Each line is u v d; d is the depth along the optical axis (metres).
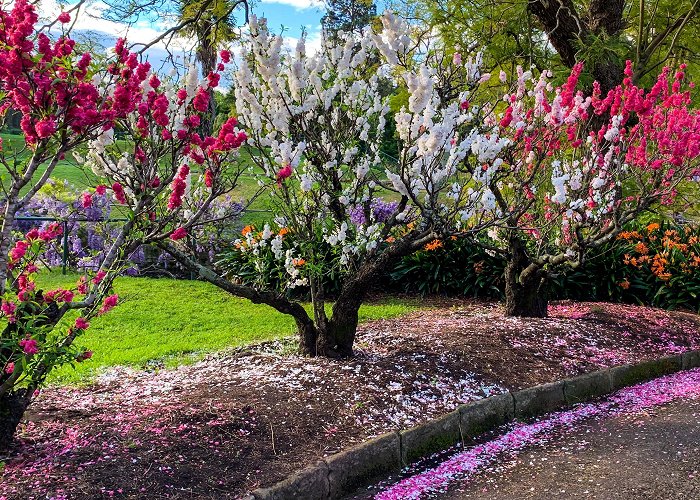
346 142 5.74
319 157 5.66
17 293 3.55
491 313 8.48
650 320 8.42
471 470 4.31
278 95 5.05
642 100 6.70
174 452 3.76
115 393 4.98
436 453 4.63
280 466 3.81
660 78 6.54
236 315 8.50
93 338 7.13
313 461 3.90
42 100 3.13
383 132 6.14
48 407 4.51
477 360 6.03
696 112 7.38
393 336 6.71
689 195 9.74
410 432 4.48
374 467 4.19
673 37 12.09
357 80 5.76
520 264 8.06
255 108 5.07
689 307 9.44
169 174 3.97
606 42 10.30
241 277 10.12
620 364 6.61
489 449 4.68
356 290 5.71
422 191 5.60
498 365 6.02
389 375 5.36
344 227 5.57
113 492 3.29
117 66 3.40
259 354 6.00
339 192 5.62
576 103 6.48
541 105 6.32
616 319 8.23
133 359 6.22
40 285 9.67
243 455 3.87
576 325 7.68
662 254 9.60
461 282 10.11
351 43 5.36
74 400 4.78
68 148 3.33
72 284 9.77
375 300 9.91
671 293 9.43
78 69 3.16
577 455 4.55
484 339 6.67
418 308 9.28
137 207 3.88
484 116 6.02
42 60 3.06
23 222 11.55
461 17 11.38
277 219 5.79
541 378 5.92
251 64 5.57
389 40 4.79
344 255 5.63
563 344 6.91
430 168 4.84
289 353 5.96
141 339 7.14
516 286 8.10
